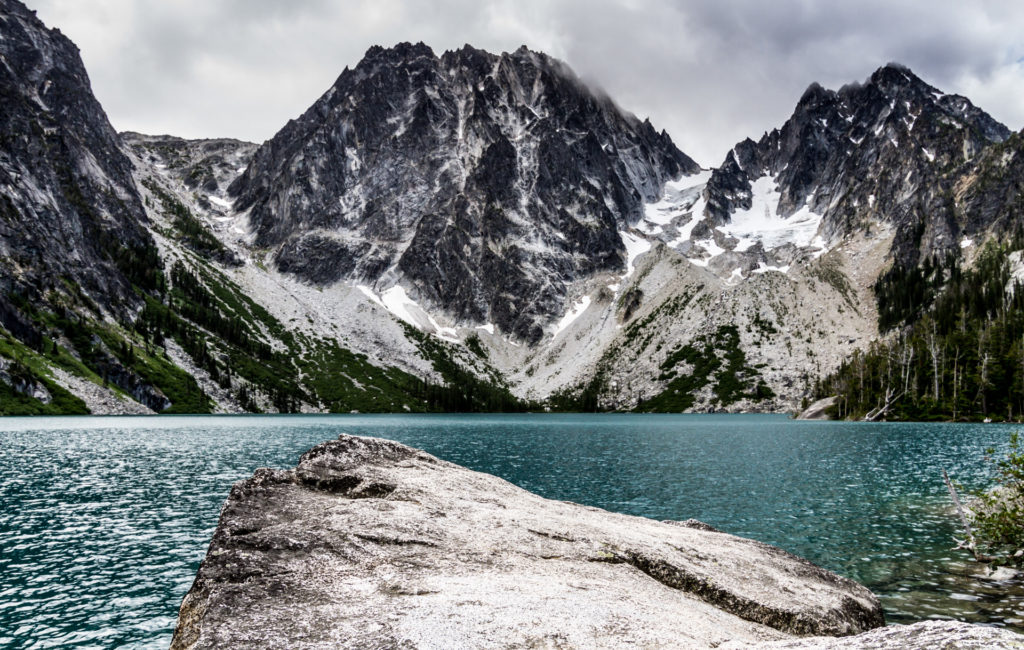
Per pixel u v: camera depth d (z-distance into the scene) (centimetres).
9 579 2742
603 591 1375
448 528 1703
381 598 1200
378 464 2319
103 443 9206
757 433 11888
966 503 4147
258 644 992
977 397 13800
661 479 5572
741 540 2258
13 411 15350
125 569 2902
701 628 1220
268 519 1659
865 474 5709
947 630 707
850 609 1727
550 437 11462
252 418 19325
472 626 1059
